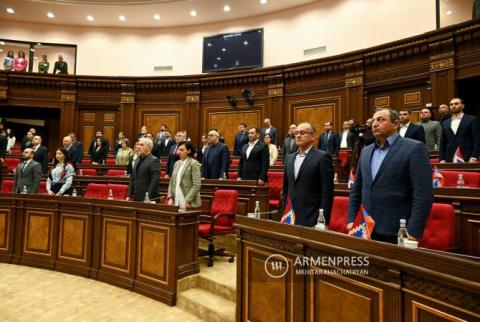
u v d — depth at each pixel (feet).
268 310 7.57
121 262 12.39
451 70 21.31
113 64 36.81
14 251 15.01
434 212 8.14
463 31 20.68
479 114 21.57
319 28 30.48
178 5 32.60
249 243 8.30
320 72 27.94
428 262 4.74
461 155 13.28
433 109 21.77
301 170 8.55
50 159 34.91
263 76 30.42
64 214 14.19
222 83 32.12
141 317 9.82
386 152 6.88
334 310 6.14
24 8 33.86
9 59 34.73
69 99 33.73
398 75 24.04
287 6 31.86
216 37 34.42
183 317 9.89
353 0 28.89
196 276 11.35
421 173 6.23
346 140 22.21
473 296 4.26
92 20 35.94
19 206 15.10
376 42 27.48
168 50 36.58
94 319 9.59
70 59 36.70
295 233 7.03
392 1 26.94
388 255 5.27
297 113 28.99
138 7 33.24
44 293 11.50
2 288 11.88
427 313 4.77
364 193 6.97
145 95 34.14
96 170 23.12
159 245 11.30
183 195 12.34
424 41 22.34
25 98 32.99
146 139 13.16
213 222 12.48
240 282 8.46
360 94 25.62
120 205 12.51
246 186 15.20
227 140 31.63
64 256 13.97
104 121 34.40
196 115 32.63
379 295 5.40
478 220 8.97
